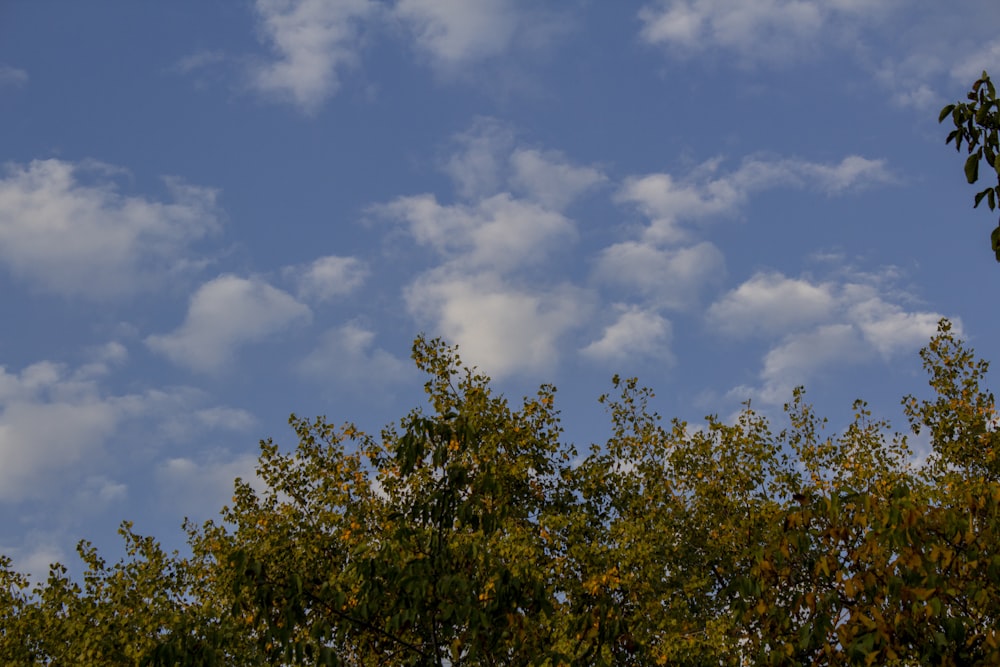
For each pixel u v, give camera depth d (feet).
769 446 57.36
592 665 31.19
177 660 27.27
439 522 28.78
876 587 25.95
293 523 48.37
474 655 27.35
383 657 38.55
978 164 22.26
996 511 26.61
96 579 51.83
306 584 35.81
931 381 60.23
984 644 24.99
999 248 22.65
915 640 25.88
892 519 24.79
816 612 26.43
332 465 52.49
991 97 21.91
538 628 37.42
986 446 55.98
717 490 56.08
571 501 53.52
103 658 45.50
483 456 49.62
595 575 41.37
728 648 39.83
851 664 25.16
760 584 27.22
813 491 55.57
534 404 55.01
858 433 57.41
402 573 27.96
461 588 27.30
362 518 48.34
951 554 25.58
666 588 46.78
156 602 47.83
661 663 40.45
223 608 45.24
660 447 59.93
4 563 54.54
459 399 53.57
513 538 41.52
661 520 52.03
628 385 61.52
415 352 54.49
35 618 51.60
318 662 26.27
